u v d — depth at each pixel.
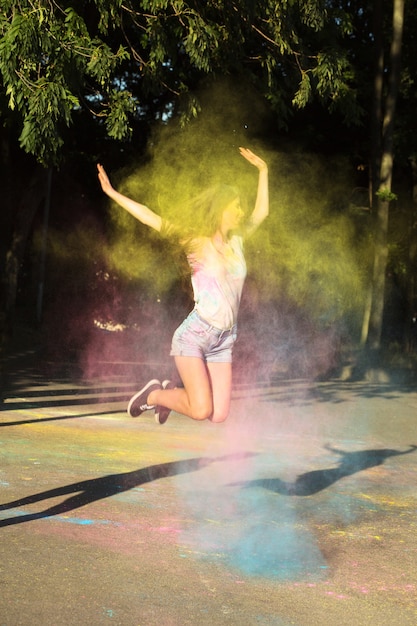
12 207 24.53
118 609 4.30
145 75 13.77
